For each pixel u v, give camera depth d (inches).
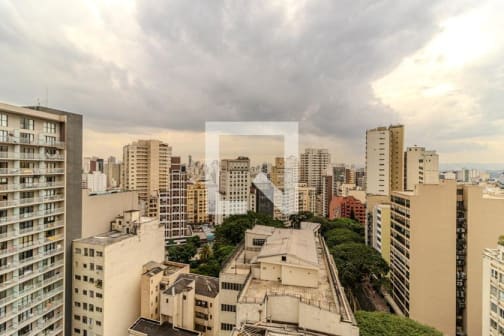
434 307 2267.5
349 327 1183.6
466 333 2242.9
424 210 2282.2
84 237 2290.8
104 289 2000.5
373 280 2871.6
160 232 2684.5
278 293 1416.1
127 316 2204.7
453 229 2256.4
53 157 2057.1
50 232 2049.7
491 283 1529.3
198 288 2199.8
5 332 1724.9
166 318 2014.0
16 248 1811.0
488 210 2225.6
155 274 2289.6
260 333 1187.3
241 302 1311.5
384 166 3986.2
